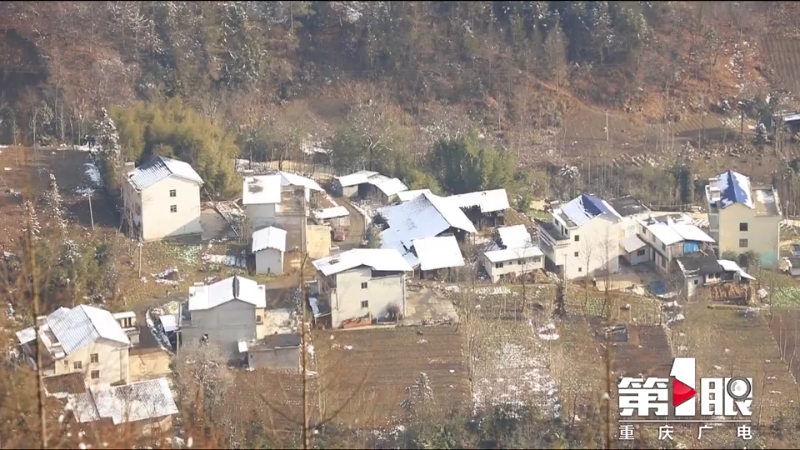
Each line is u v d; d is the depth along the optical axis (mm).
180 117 76688
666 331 58531
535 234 70750
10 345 53219
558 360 55062
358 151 80688
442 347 56625
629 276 67375
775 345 57531
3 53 94312
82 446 40438
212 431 45781
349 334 58094
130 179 68125
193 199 68250
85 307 53844
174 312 59188
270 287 63031
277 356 54250
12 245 61750
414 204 71688
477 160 77750
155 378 51812
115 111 77000
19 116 83938
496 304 61438
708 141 91875
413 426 48062
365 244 69188
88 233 66938
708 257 65625
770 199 70125
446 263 65688
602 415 48500
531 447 46812
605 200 72625
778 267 68562
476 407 50031
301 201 69875
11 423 44625
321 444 46000
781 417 49875
